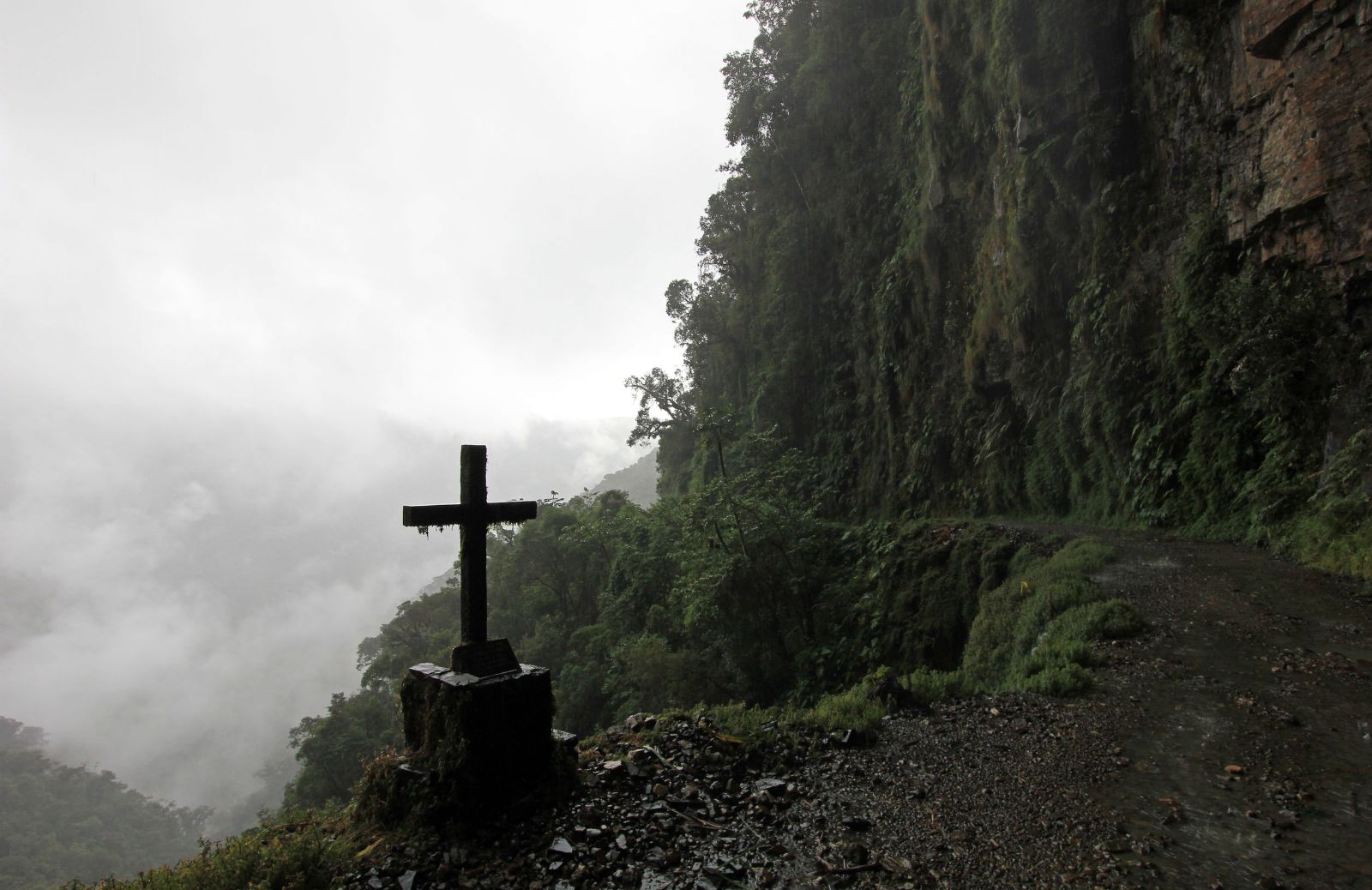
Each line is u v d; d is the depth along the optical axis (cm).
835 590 2012
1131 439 1644
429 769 448
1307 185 1168
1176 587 991
